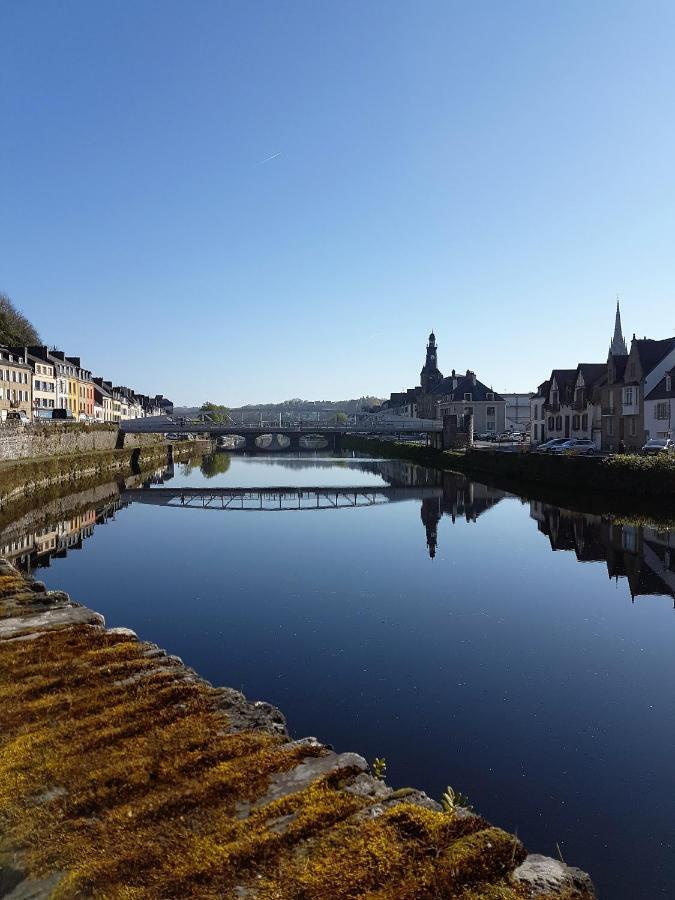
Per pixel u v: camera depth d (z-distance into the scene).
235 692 7.12
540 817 7.67
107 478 53.84
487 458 52.50
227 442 149.50
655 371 45.22
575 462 38.44
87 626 9.55
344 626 14.49
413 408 135.50
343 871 4.04
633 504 32.28
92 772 5.32
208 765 5.45
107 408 102.44
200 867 4.09
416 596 16.95
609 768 8.73
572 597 16.81
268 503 37.78
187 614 15.42
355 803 4.85
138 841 4.41
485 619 15.01
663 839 7.29
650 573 19.33
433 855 4.23
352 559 21.73
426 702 10.64
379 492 41.97
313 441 156.62
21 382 64.19
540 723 9.95
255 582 18.56
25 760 5.52
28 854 4.32
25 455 43.25
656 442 40.28
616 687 11.30
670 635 13.98
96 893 3.90
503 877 4.10
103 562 21.56
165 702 6.76
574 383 61.75
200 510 34.78
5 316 77.38
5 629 9.32
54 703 6.70
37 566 20.98
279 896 3.83
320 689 11.11
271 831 4.47
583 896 4.02
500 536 25.64
